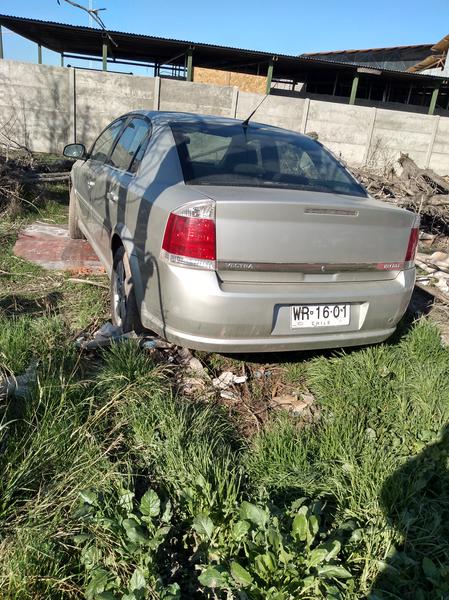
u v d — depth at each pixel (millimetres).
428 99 26031
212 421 2709
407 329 4000
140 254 3047
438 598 1772
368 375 3227
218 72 19875
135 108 14281
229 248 2598
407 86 23469
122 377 2752
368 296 3018
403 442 2645
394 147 16484
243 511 1938
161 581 1722
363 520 2135
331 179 3504
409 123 16281
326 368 3301
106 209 4023
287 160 3498
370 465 2352
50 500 2004
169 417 2529
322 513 2154
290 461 2426
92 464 2184
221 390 3098
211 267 2588
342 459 2453
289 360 3531
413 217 3164
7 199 6953
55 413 2402
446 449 2561
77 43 18469
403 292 3162
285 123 15492
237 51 17250
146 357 3146
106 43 16578
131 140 4090
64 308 3973
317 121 15680
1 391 2613
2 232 5977
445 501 2275
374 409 2920
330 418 2881
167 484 2215
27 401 2488
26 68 13297
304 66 19781
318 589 1737
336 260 2885
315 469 2406
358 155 16297
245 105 15031
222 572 1721
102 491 2070
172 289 2650
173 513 2059
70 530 1915
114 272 3729
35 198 7383
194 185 2930
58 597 1708
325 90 26719
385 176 9289
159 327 2865
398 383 3213
